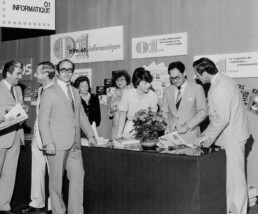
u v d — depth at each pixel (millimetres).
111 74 6340
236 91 4051
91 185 4168
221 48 5180
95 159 4137
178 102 4609
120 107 4934
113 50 6285
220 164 3832
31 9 5027
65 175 4383
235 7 5066
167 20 5668
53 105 3949
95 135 4473
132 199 3871
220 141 4043
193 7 5414
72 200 4035
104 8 6398
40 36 7398
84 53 6684
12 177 4629
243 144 4043
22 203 4848
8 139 4523
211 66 4023
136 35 6016
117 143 4262
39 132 4234
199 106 4488
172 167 3602
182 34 5504
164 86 5707
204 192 3547
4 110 4492
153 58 5824
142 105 4875
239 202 3947
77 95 4215
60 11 7027
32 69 7547
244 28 5004
